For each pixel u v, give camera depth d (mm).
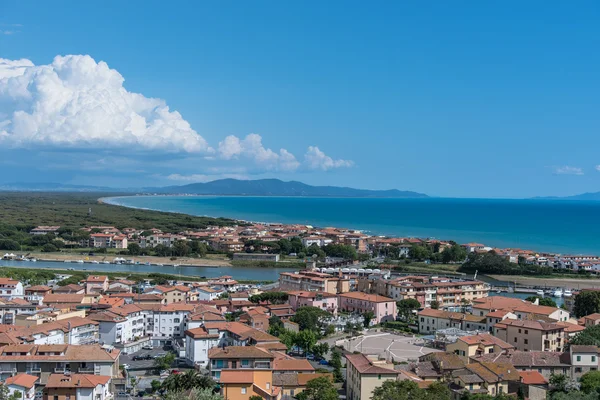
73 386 168500
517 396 175125
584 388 173250
